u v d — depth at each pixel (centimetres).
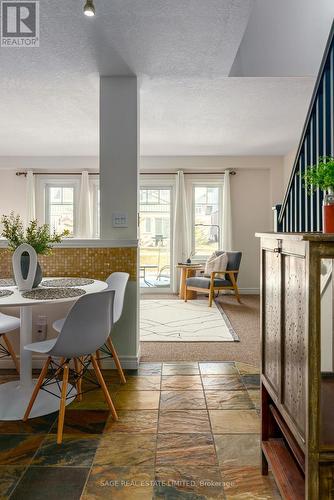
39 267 237
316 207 226
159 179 652
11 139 516
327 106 225
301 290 115
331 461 107
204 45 242
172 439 188
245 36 317
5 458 172
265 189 652
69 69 279
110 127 288
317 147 236
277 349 140
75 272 291
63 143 539
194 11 205
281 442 159
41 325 287
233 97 356
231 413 215
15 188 648
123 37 232
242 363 297
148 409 220
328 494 108
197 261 663
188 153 607
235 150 586
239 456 174
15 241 240
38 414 213
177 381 261
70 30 224
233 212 654
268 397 162
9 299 196
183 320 445
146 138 510
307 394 107
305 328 109
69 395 236
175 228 644
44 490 150
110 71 282
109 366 287
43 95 344
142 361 302
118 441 186
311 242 105
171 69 280
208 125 449
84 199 633
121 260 288
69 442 185
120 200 288
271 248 149
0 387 245
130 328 287
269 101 367
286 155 612
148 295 637
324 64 225
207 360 304
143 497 147
